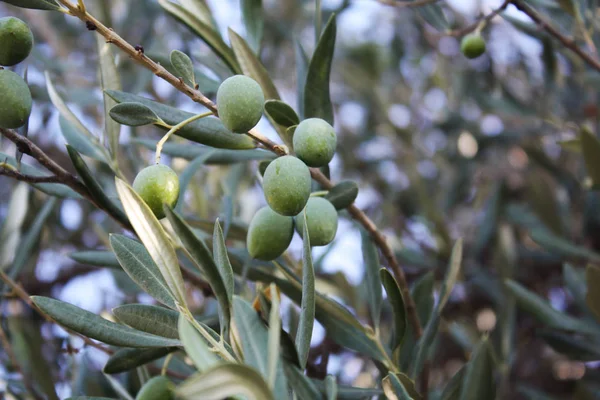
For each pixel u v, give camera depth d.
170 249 0.45
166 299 0.46
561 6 0.70
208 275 0.43
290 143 0.54
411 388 0.50
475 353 0.53
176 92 0.99
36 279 0.89
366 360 0.85
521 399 0.88
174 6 0.59
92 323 0.46
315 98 0.56
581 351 0.68
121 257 0.47
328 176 0.57
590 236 0.90
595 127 0.98
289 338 0.44
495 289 0.89
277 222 0.50
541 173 1.00
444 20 0.68
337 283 0.81
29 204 0.70
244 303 0.43
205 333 0.45
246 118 0.46
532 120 1.07
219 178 0.85
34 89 0.94
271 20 1.18
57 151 1.04
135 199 0.44
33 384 0.64
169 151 0.62
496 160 1.14
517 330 0.89
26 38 0.46
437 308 0.56
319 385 0.53
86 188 0.52
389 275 0.51
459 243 0.56
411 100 1.27
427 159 1.17
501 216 0.93
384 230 1.04
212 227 0.61
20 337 0.65
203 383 0.36
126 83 0.97
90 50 1.14
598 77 0.84
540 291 0.98
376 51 1.28
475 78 1.06
